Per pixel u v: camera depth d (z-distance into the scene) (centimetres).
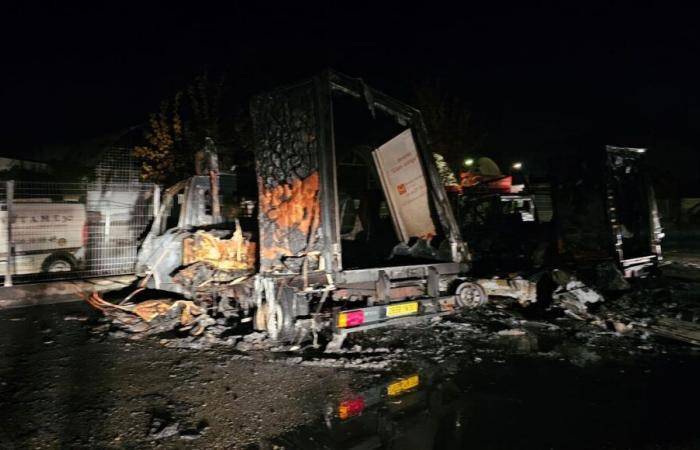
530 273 828
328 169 576
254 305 685
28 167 1331
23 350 588
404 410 419
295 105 604
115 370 514
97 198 1119
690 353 574
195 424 390
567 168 943
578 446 356
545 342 621
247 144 1514
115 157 1523
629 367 528
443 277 692
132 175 1542
